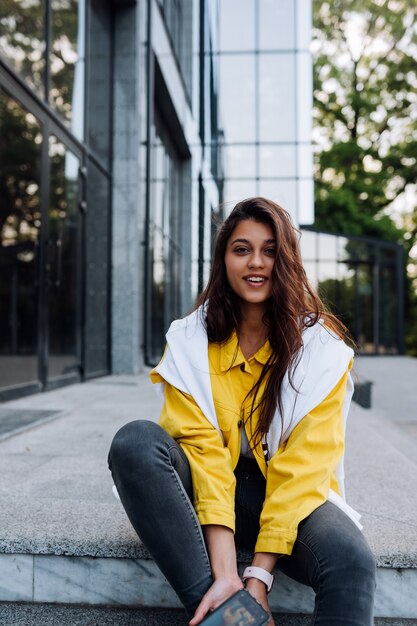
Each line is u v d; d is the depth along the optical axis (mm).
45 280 5426
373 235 20375
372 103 21172
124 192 7824
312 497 1273
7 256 4664
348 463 2529
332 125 22297
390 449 2838
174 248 11992
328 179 21891
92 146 7043
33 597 1590
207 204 11094
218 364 1484
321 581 1125
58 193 5840
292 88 11531
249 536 1452
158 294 10180
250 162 11414
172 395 1482
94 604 1573
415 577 1505
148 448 1241
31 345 5121
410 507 1882
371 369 12109
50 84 5570
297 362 1395
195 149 11461
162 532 1209
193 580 1200
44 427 3385
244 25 11633
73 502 1890
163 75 9469
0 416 3701
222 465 1362
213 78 11422
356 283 17625
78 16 6426
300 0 11641
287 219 1467
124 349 7684
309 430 1353
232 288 1496
